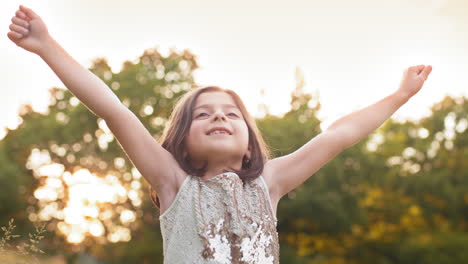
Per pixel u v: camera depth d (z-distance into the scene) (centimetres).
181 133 241
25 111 2623
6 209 2373
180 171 237
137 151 231
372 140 2667
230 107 248
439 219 2569
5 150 2517
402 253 2345
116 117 226
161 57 2695
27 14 228
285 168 252
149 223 2366
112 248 2352
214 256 218
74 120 2475
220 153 233
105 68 2677
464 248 2300
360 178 2420
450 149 3012
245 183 239
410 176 2609
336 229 2261
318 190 2247
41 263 247
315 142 255
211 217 223
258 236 228
